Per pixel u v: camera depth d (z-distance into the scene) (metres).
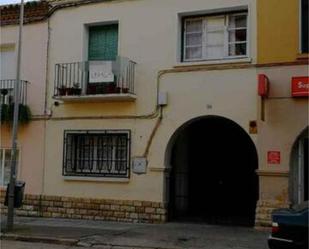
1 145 17.34
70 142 16.23
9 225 13.52
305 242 8.59
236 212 16.41
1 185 17.25
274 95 13.57
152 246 11.48
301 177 13.62
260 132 13.67
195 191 16.77
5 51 17.48
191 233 13.09
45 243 12.30
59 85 16.12
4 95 17.08
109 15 15.88
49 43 16.70
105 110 15.71
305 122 13.23
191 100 14.57
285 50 13.55
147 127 15.09
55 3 16.64
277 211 9.19
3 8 17.41
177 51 14.89
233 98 14.06
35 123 16.70
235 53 14.57
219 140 16.73
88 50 16.33
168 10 15.10
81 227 14.09
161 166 14.84
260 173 13.57
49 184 16.31
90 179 15.70
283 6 13.70
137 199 15.06
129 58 15.48
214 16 14.85
